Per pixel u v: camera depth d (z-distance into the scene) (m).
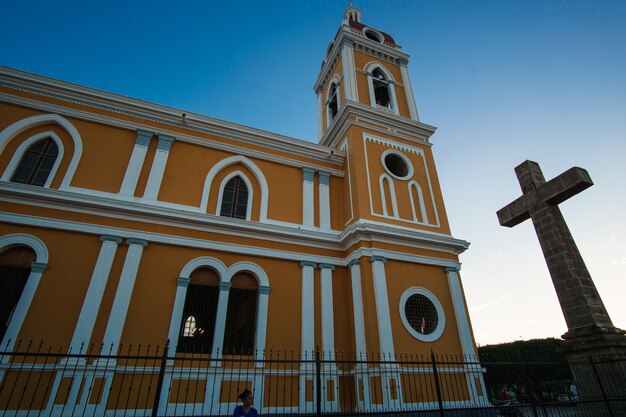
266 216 13.28
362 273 12.30
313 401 10.72
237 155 14.04
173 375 9.76
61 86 12.16
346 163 15.46
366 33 20.62
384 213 13.98
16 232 9.86
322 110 21.08
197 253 11.54
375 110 16.19
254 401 10.23
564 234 10.62
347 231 13.12
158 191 12.01
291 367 11.06
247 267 11.92
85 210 10.70
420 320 12.55
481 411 10.93
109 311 9.82
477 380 11.77
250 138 14.44
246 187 13.77
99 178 11.55
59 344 9.08
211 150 13.70
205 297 11.47
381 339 11.15
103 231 10.61
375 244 12.74
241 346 11.20
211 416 9.00
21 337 8.85
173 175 12.56
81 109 12.28
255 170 14.02
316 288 12.61
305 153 15.23
